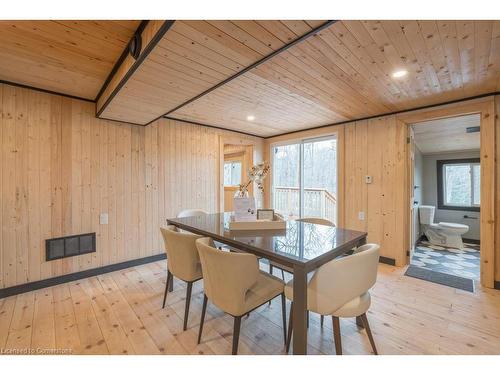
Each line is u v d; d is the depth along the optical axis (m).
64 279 2.77
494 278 2.60
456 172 5.12
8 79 2.39
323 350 1.69
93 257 2.98
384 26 1.53
